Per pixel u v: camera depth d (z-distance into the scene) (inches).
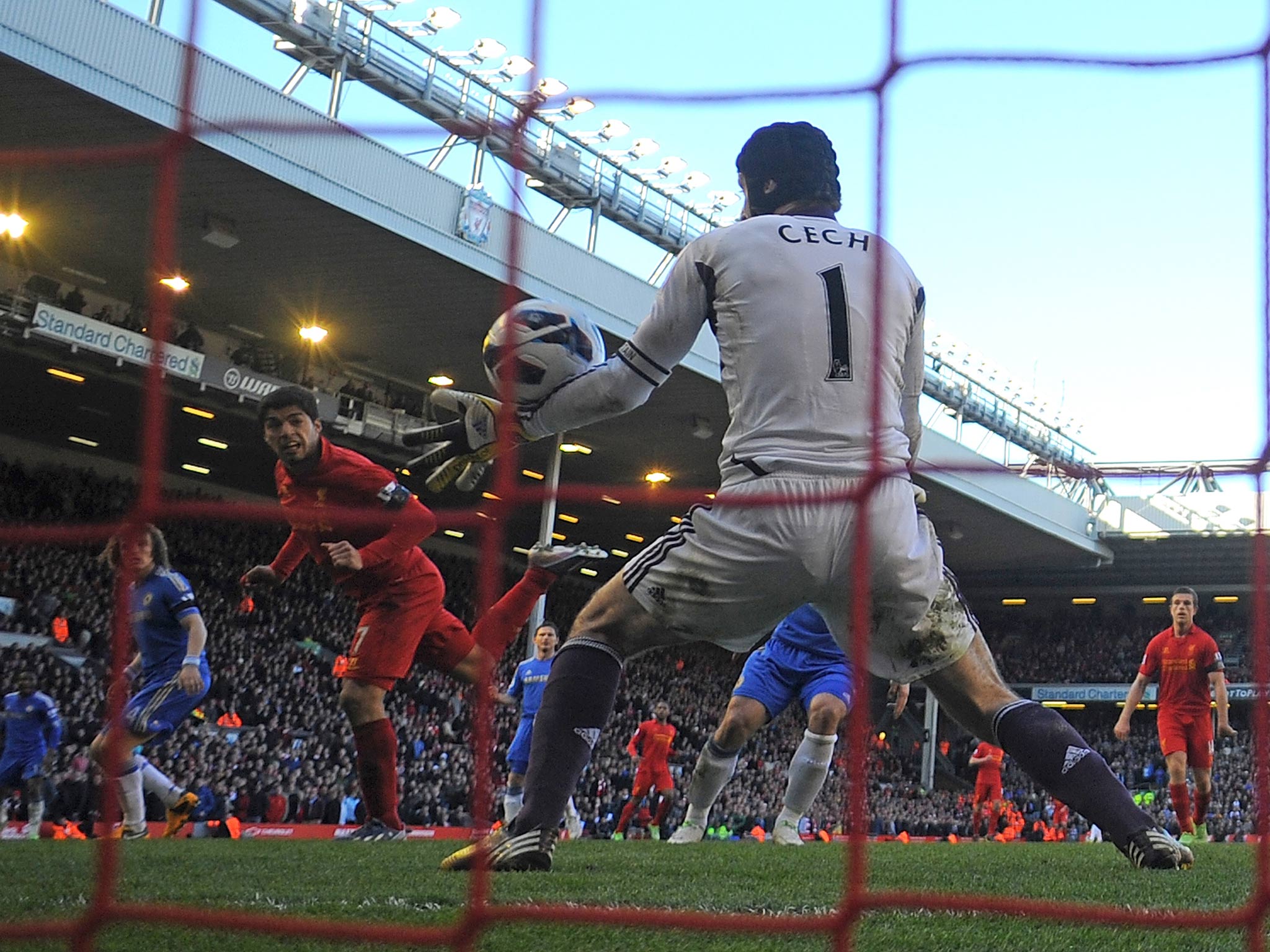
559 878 144.3
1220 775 1519.4
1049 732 167.5
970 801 1448.1
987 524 1534.2
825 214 160.7
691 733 1257.4
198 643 266.7
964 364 1425.9
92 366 963.3
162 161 136.5
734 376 152.6
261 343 1096.2
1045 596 1790.1
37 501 1125.7
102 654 930.7
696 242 157.9
